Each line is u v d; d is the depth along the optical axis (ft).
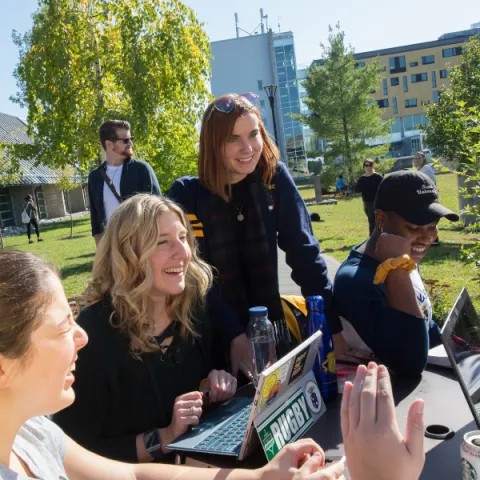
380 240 7.94
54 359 3.67
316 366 6.67
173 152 47.39
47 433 4.83
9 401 3.63
